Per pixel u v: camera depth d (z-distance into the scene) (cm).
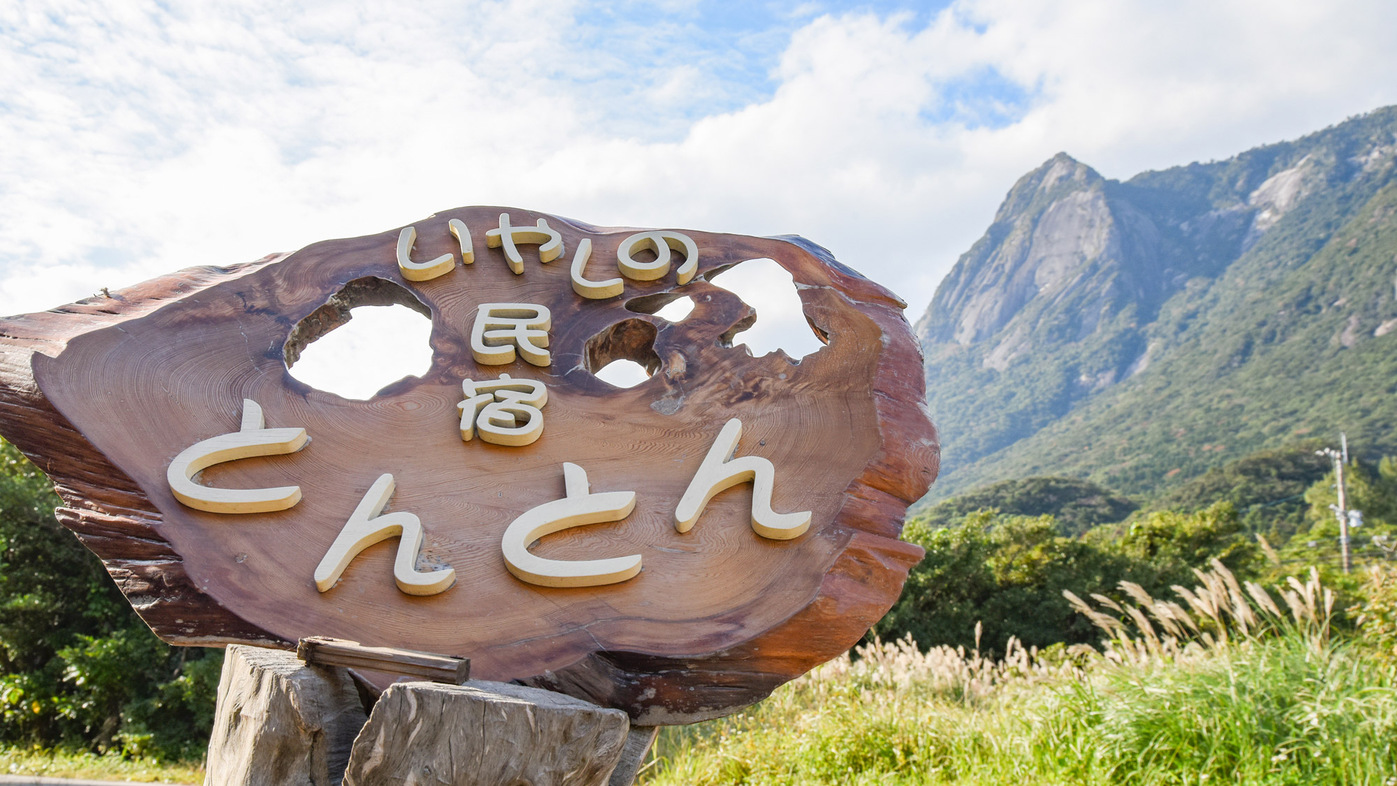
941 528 1451
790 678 173
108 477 184
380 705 135
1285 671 396
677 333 235
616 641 170
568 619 174
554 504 189
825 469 203
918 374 224
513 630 171
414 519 185
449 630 171
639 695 169
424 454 204
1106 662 455
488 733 135
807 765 474
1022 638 1307
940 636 1283
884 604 182
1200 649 445
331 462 199
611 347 247
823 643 175
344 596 175
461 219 265
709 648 170
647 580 182
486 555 184
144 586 174
